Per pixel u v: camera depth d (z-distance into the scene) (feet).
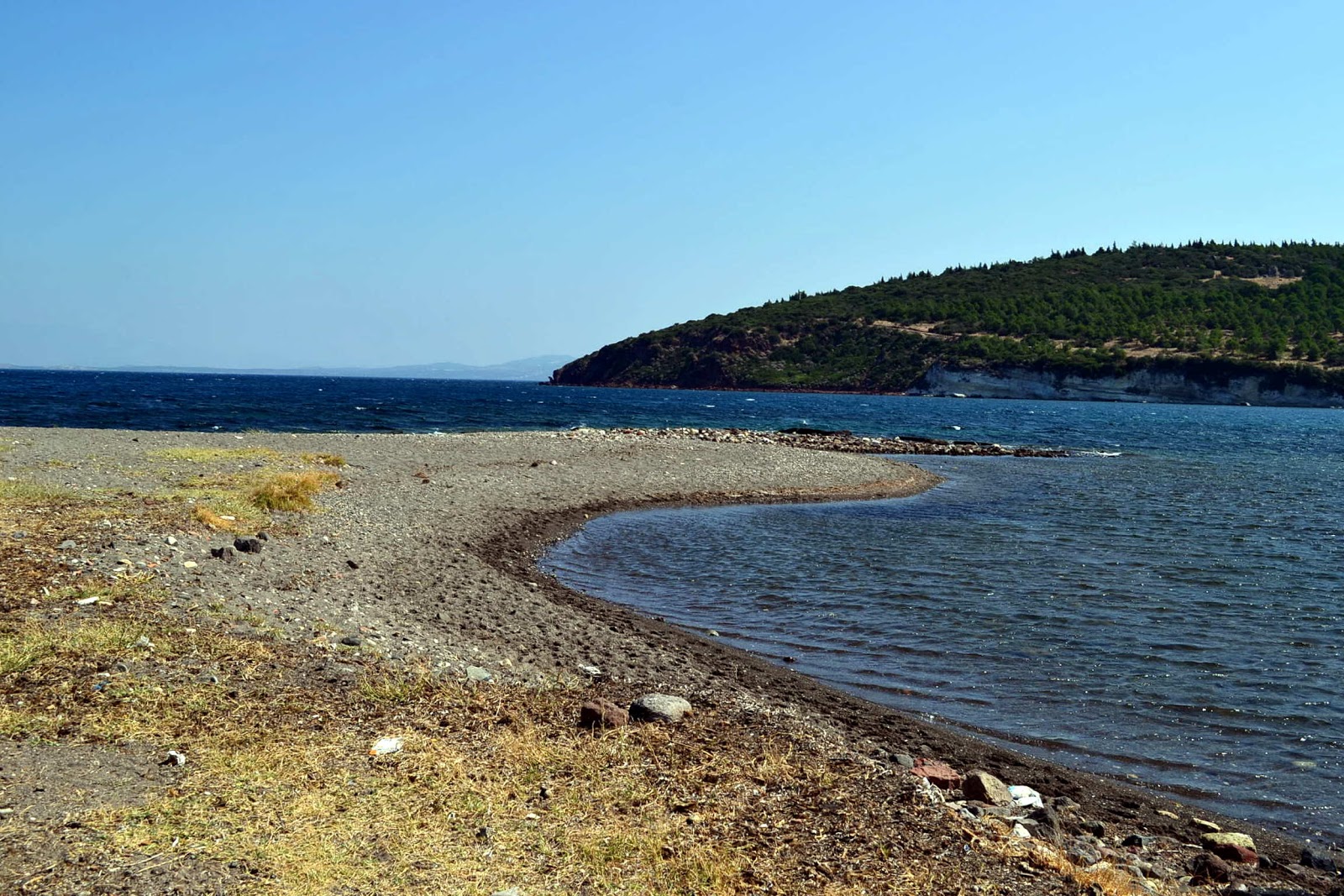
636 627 49.08
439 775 24.47
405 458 115.65
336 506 76.13
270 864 18.89
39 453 91.15
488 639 41.98
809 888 19.63
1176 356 550.77
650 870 19.97
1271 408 497.05
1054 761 33.50
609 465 121.70
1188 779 32.19
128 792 21.76
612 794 24.25
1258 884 24.08
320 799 22.24
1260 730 36.81
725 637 48.88
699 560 70.33
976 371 596.70
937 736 34.88
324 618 40.75
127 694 27.91
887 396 612.29
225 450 104.58
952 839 22.72
